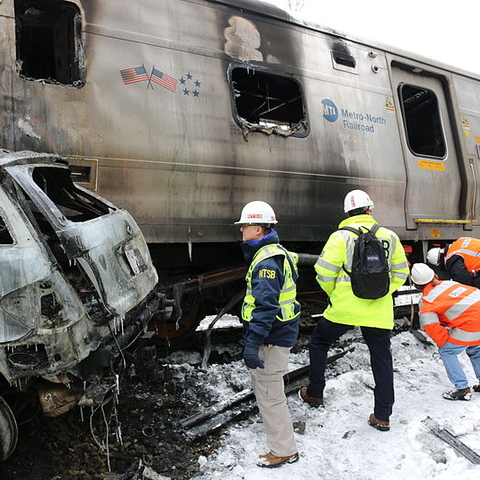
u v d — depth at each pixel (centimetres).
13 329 216
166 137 381
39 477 255
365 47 555
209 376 418
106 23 365
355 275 311
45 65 495
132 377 373
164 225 381
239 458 292
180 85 395
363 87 539
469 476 267
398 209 553
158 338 482
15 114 322
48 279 225
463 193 634
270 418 283
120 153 360
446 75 647
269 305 262
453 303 376
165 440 304
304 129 472
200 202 402
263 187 440
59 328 222
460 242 472
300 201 467
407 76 609
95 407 269
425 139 683
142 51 379
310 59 493
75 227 243
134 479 260
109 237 266
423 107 664
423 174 583
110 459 278
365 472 279
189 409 352
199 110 402
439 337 374
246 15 450
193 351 498
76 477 258
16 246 224
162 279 445
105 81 358
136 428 315
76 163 341
